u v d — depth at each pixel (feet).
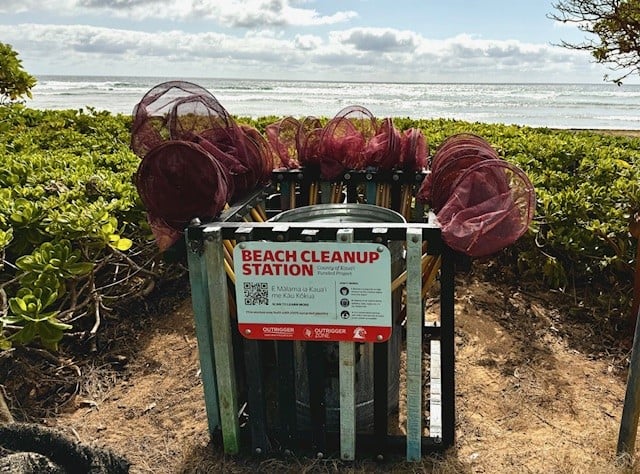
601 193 15.88
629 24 42.60
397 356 10.53
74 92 251.19
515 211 8.46
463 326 14.12
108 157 20.29
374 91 341.62
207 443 10.12
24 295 11.35
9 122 28.58
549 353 12.99
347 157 12.62
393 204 12.81
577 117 152.35
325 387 9.94
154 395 11.77
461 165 9.55
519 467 9.34
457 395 11.36
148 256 15.57
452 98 261.65
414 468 9.26
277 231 8.32
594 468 9.05
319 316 8.60
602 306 14.37
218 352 9.05
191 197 8.98
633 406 8.71
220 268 8.64
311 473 9.26
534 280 16.37
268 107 172.76
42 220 13.46
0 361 12.00
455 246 8.30
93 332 13.11
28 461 7.16
